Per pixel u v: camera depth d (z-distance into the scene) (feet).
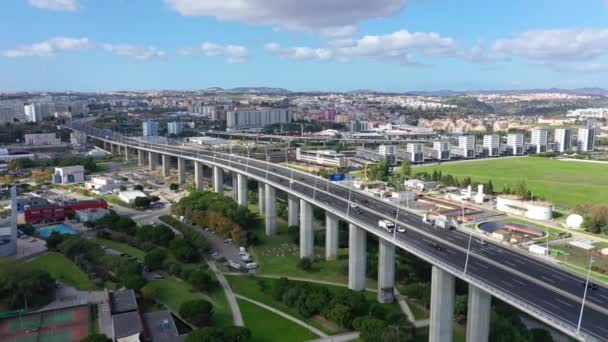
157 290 520.83
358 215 574.15
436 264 401.29
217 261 631.15
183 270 561.84
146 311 480.23
